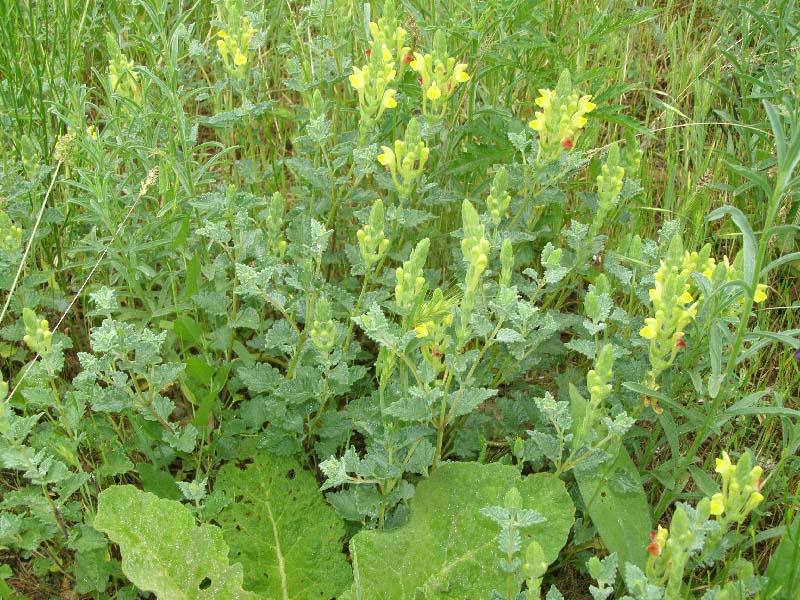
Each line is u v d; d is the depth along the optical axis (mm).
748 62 760
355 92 718
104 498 452
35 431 518
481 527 464
